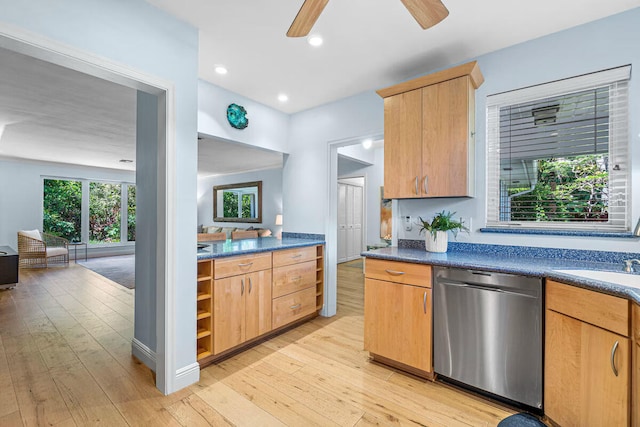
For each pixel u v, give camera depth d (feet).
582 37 6.66
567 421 4.96
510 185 7.75
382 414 5.68
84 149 17.25
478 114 7.93
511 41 7.29
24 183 21.71
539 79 7.14
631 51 6.17
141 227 7.57
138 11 5.65
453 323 6.35
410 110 7.88
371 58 7.98
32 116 11.53
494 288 5.87
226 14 6.22
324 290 11.03
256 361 7.69
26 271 18.58
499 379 5.84
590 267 5.73
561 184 7.14
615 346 4.32
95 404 5.90
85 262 22.03
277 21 6.46
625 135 6.35
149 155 7.21
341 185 21.99
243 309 8.06
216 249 8.28
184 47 6.41
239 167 23.59
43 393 6.23
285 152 12.03
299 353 8.13
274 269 9.02
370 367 7.39
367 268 7.66
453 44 7.38
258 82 9.32
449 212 8.39
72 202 24.20
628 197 6.29
